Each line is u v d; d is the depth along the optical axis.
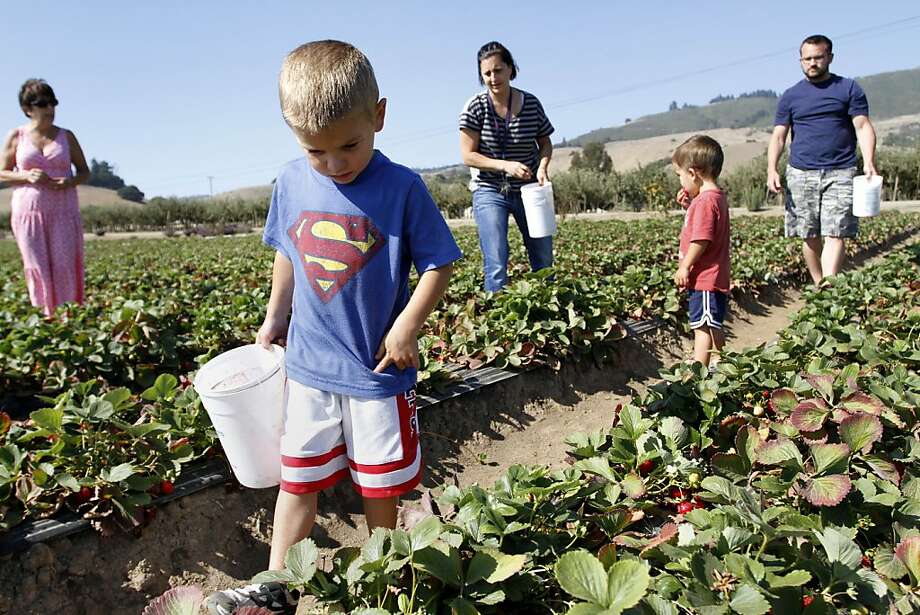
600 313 5.37
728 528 2.31
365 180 2.42
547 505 2.67
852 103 6.93
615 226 18.50
